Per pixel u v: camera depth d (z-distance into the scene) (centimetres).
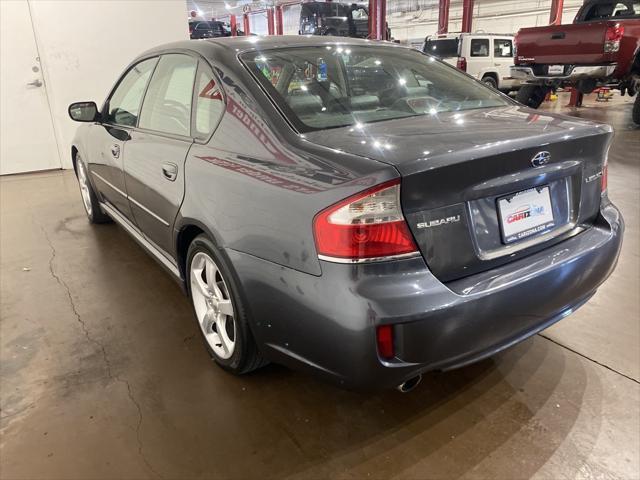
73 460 169
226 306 195
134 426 184
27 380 209
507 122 182
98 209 386
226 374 212
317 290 146
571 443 172
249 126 182
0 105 578
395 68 229
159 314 260
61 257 335
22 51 574
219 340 213
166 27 645
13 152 597
